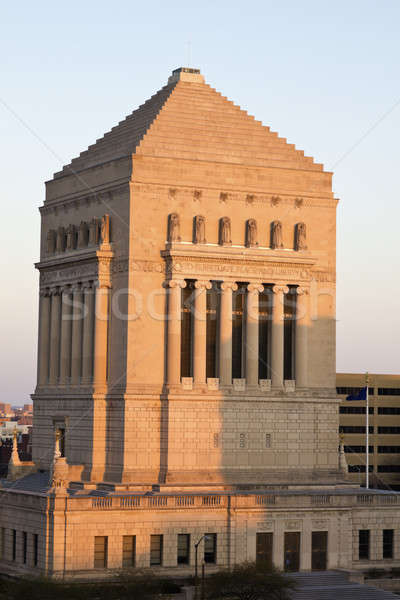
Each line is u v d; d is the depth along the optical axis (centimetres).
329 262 19450
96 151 19788
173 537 16788
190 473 18150
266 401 18750
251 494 17225
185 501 16900
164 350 18350
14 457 19775
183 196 18575
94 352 18612
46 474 19588
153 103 19850
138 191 18312
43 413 19938
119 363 18325
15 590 15125
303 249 19175
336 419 19275
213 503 17012
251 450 18625
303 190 19362
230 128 19350
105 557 16438
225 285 18625
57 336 19912
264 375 19075
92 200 19188
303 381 19075
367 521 17938
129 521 16562
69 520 16200
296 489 18500
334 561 17588
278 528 17300
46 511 16288
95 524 16375
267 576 15800
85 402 18675
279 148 19525
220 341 18625
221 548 17000
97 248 18662
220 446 18425
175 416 18150
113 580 16275
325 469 19112
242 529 17100
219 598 15850
